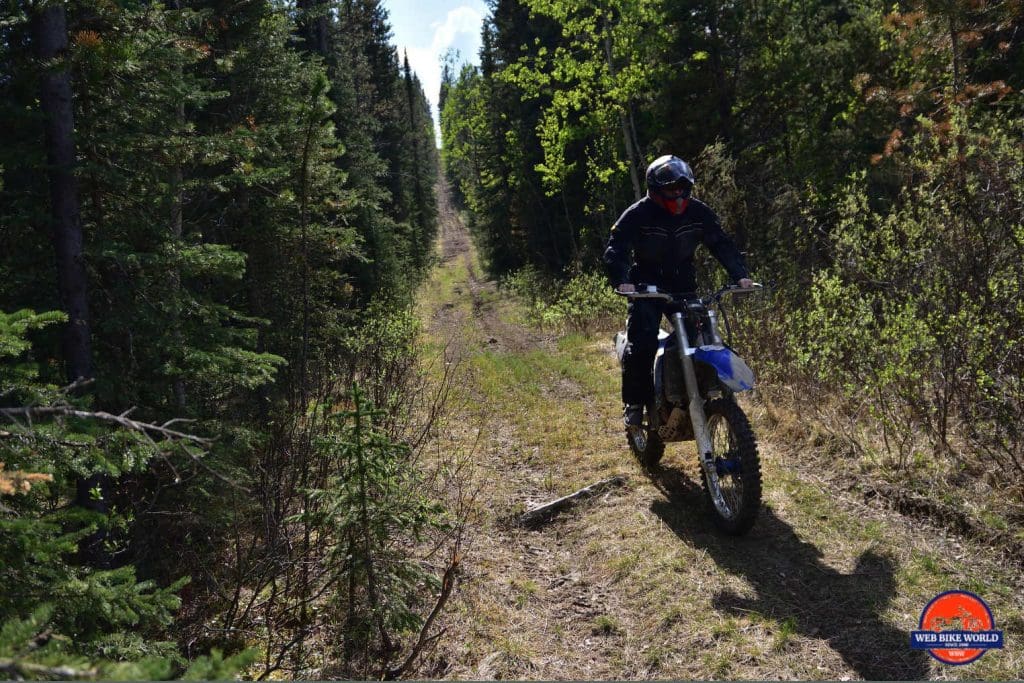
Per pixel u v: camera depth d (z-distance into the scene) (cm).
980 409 465
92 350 428
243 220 762
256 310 767
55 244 403
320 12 898
